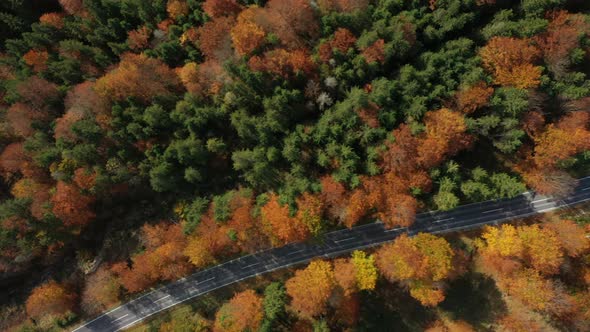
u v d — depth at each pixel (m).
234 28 81.19
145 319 92.81
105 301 94.00
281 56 77.69
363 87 79.38
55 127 89.12
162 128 85.38
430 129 72.12
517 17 78.88
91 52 93.12
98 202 95.38
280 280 87.56
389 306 84.12
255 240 84.81
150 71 84.38
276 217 75.31
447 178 74.44
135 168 87.38
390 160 73.25
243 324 78.94
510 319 78.06
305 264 87.12
